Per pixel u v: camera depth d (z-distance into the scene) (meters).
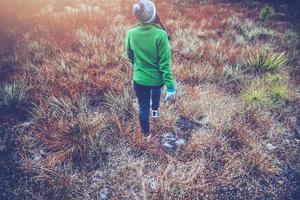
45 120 4.62
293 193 3.66
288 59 6.73
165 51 3.07
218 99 5.12
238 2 11.42
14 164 3.90
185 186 3.54
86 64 5.98
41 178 3.68
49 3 10.54
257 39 7.78
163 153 4.02
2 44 7.08
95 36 7.05
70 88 5.25
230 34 8.01
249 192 3.62
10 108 4.92
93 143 3.97
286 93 5.30
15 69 6.04
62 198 3.46
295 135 4.57
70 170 3.74
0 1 9.94
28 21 8.62
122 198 3.45
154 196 3.43
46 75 5.65
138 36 3.10
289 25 9.05
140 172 3.70
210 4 10.98
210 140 4.25
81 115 4.57
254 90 5.37
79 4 10.47
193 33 7.78
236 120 4.71
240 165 3.90
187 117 4.70
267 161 3.98
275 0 11.47
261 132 4.53
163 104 4.86
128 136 4.26
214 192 3.57
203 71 5.75
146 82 3.35
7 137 4.34
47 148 4.12
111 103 4.90
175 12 9.52
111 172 3.77
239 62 6.33
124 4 10.13
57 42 7.05
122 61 6.02
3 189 3.59
